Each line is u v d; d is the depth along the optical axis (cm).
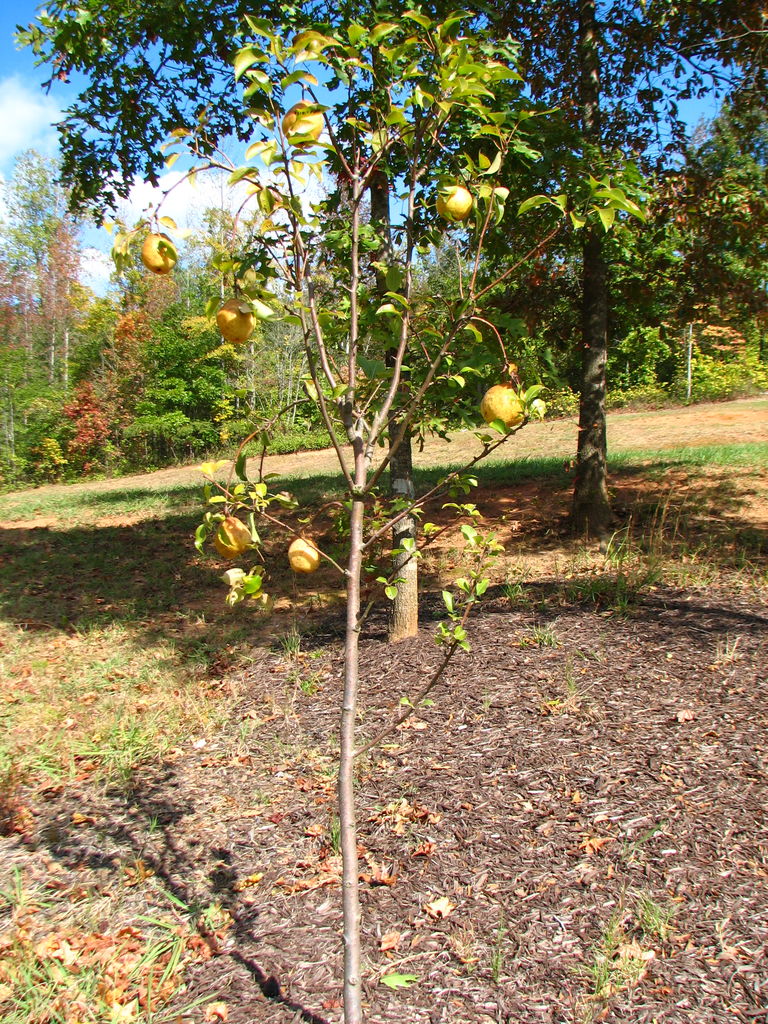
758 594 558
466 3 392
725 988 230
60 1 501
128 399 2888
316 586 798
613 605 553
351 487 191
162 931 288
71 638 670
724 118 827
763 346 2395
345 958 192
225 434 2653
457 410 291
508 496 1073
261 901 299
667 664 443
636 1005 228
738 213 766
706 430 1522
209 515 180
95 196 687
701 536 773
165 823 364
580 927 262
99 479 2745
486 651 496
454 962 253
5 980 263
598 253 777
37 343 3503
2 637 675
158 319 2891
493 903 278
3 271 3161
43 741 456
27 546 1094
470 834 318
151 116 620
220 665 577
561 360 1011
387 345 226
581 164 529
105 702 516
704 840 296
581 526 827
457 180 184
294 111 161
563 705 410
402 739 405
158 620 713
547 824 318
